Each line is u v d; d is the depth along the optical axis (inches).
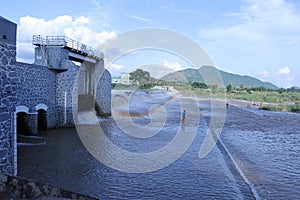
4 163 324.8
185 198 360.5
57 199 141.0
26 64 692.1
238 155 628.4
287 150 714.2
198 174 465.7
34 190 142.6
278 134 992.9
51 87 821.9
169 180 428.8
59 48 846.5
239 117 1493.6
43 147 602.9
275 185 429.4
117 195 360.2
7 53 323.9
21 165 465.7
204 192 384.8
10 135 334.6
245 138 874.1
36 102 742.5
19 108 665.6
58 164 482.9
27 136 705.0
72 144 646.5
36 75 738.8
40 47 851.4
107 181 410.6
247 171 499.8
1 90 315.9
